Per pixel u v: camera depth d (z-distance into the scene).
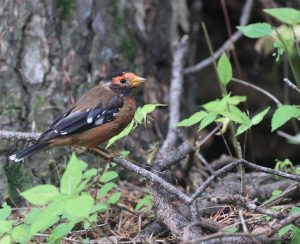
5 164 10.96
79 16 12.23
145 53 13.20
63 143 9.47
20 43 11.66
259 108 17.19
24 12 11.72
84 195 6.63
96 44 12.35
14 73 11.52
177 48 13.73
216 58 14.66
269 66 17.61
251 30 9.27
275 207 8.80
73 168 6.96
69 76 11.96
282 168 11.09
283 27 13.27
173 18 13.91
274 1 16.66
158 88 13.30
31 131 11.45
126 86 10.00
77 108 9.68
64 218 8.73
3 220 7.46
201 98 17.28
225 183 10.38
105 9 12.50
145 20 13.23
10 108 11.38
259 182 11.00
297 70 15.55
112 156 9.26
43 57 11.79
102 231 9.27
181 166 11.41
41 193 6.82
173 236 8.30
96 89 10.02
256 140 16.52
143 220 9.52
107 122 9.70
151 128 12.58
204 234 8.26
